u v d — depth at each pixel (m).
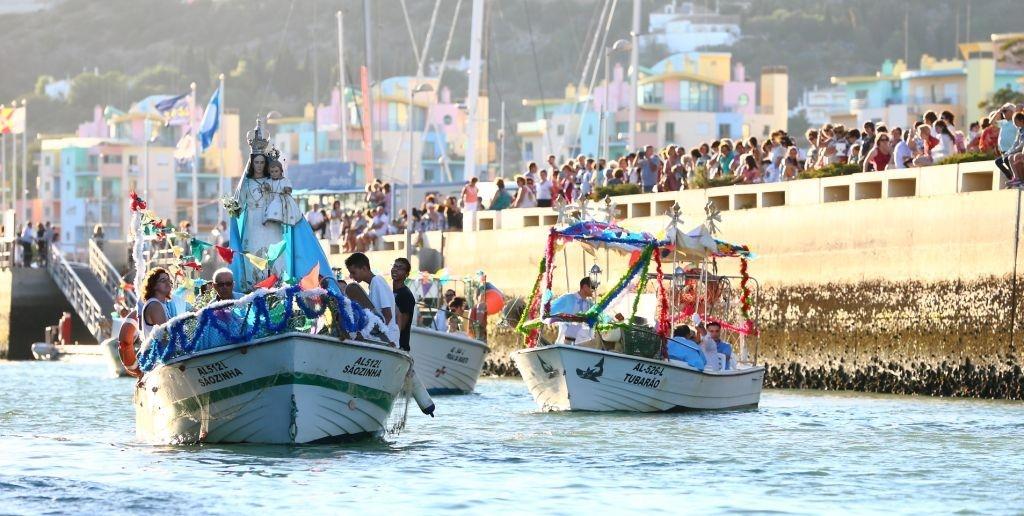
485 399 116.56
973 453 77.44
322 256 84.88
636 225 140.12
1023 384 107.75
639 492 64.44
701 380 100.19
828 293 123.69
